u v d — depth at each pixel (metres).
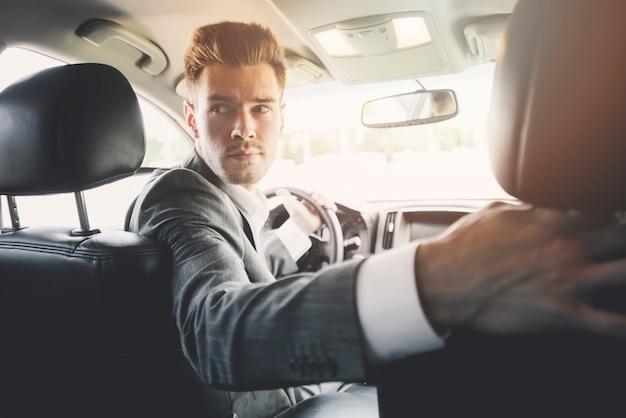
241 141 1.25
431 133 3.51
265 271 1.21
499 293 0.37
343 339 0.46
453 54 1.97
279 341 0.50
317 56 2.08
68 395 1.05
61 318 1.00
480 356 0.46
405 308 0.41
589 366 0.43
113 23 1.74
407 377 0.49
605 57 0.36
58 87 0.94
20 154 0.95
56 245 0.99
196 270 0.86
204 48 1.22
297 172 3.78
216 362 0.59
